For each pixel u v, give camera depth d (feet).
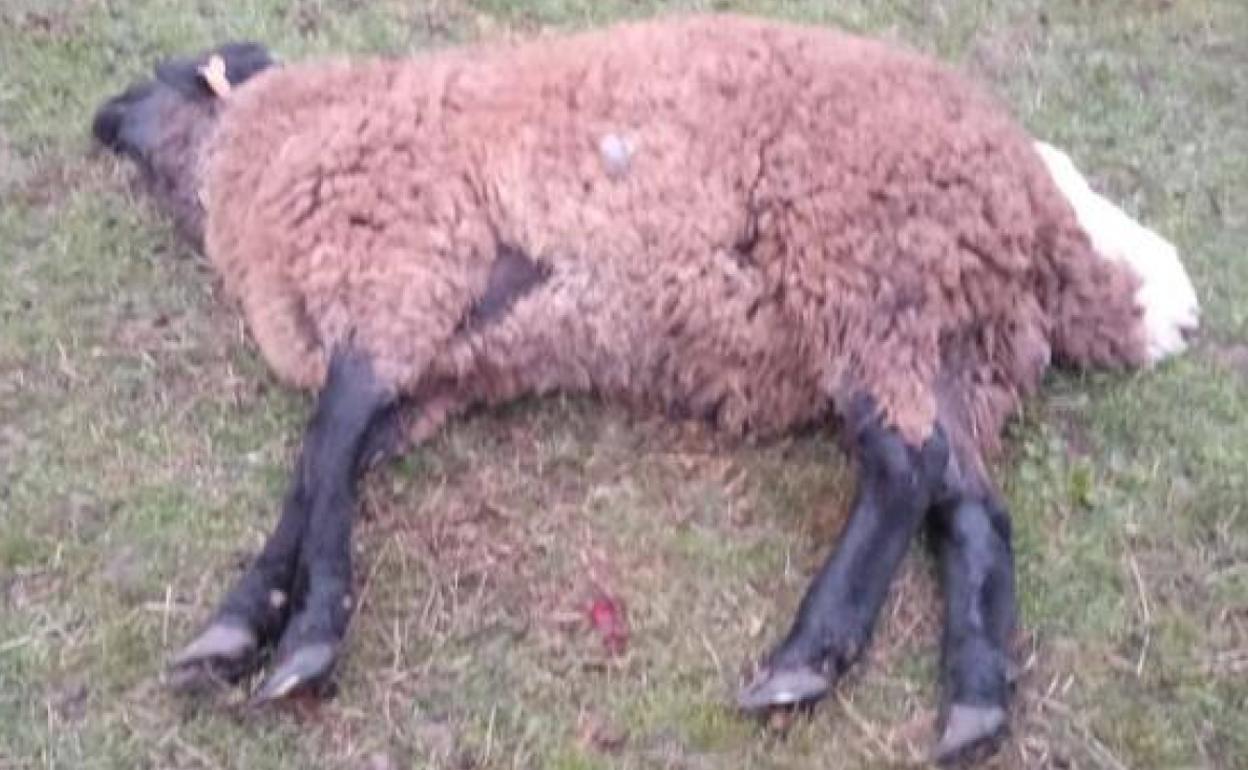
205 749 6.74
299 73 8.37
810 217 7.27
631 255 7.52
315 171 7.58
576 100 7.63
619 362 7.84
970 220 7.34
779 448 7.90
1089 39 10.80
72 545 7.47
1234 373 8.38
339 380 7.42
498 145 7.57
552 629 7.19
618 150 7.48
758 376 7.66
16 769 6.65
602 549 7.52
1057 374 8.23
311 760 6.72
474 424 8.01
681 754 6.75
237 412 8.12
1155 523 7.68
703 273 7.48
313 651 6.76
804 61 7.68
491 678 7.00
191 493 7.72
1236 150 9.89
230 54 9.10
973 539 7.12
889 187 7.29
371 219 7.50
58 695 6.91
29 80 9.99
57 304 8.61
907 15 10.93
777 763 6.72
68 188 9.26
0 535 7.49
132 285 8.73
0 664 6.99
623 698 6.93
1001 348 7.61
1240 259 9.04
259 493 7.73
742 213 7.40
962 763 6.74
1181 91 10.39
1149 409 8.13
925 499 7.11
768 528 7.61
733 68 7.65
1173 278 8.48
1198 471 7.90
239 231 8.04
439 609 7.25
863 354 7.21
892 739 6.81
